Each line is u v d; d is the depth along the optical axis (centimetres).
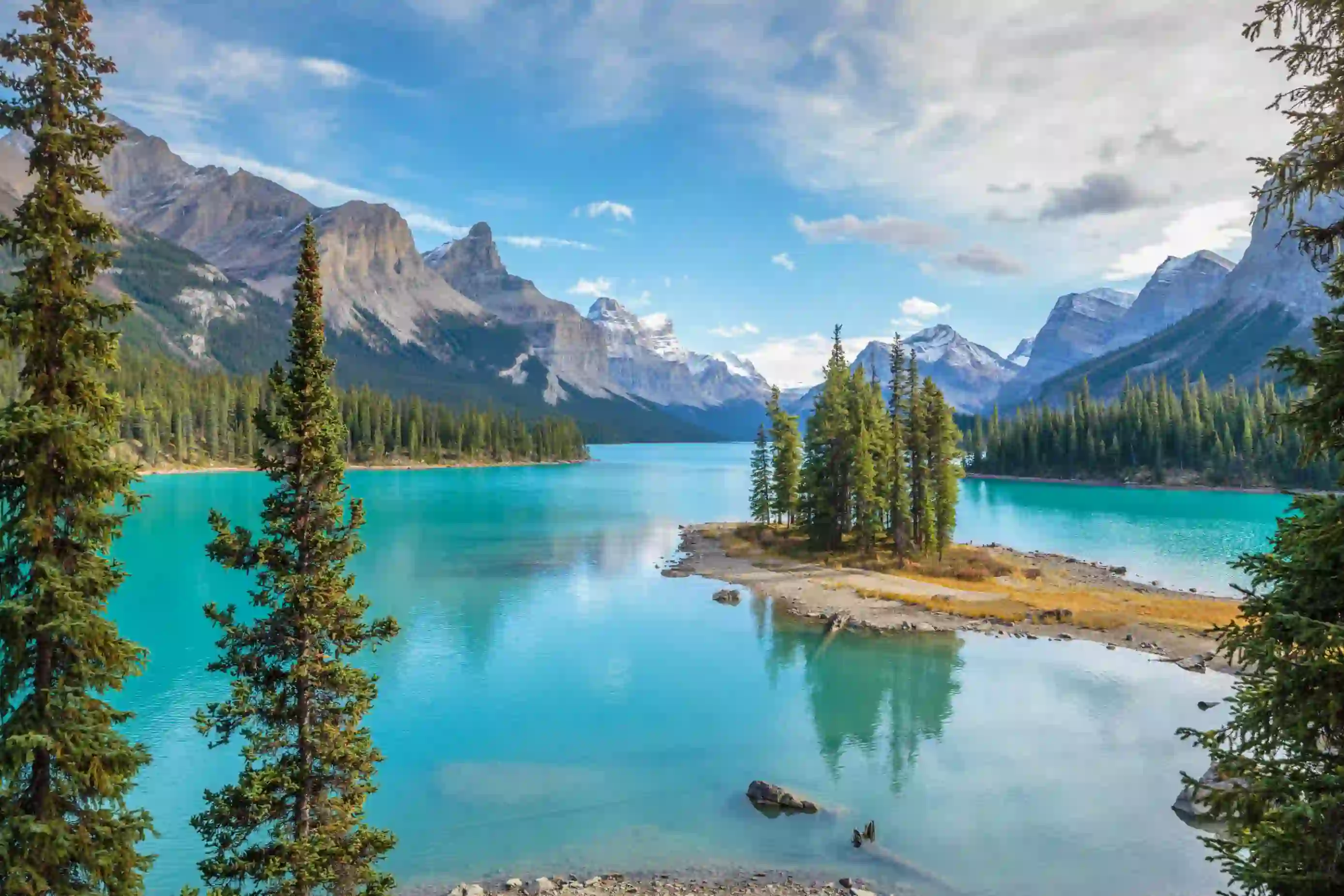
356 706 1738
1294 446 16700
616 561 8181
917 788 2953
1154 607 5828
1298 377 1038
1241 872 1016
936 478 8144
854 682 4244
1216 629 1117
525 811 2781
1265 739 1061
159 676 4219
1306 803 946
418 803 2836
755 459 10700
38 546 1227
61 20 1212
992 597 6259
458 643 5019
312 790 1688
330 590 1695
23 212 1210
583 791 2944
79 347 1252
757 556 8412
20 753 1135
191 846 2547
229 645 1709
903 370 7894
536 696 4006
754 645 4984
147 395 17888
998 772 3084
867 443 8050
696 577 7338
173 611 5662
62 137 1196
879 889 2264
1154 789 2917
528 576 7362
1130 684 4181
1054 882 2295
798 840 2567
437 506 13825
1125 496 16575
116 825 1254
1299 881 958
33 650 1223
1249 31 1045
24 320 1180
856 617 5681
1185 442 18738
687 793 2920
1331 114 1020
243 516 10588
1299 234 1062
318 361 1759
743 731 3541
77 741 1209
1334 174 1020
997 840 2547
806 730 3556
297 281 1767
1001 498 16338
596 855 2475
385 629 1791
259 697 1748
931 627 5394
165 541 8675
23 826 1132
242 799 1648
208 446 19275
